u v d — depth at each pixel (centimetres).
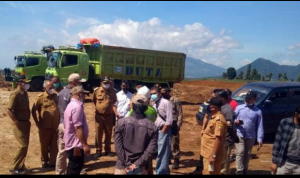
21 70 2488
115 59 2211
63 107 695
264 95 1116
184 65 2511
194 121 1592
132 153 472
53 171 744
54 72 2152
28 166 786
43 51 2439
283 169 523
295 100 1140
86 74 2216
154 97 659
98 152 859
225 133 564
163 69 2405
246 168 713
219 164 570
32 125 1274
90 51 2273
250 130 699
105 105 834
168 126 644
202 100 2625
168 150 650
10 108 698
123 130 477
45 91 762
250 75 6469
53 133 767
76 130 571
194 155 945
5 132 1130
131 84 2297
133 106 486
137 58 2288
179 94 2820
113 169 761
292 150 516
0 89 2686
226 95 679
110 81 847
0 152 888
